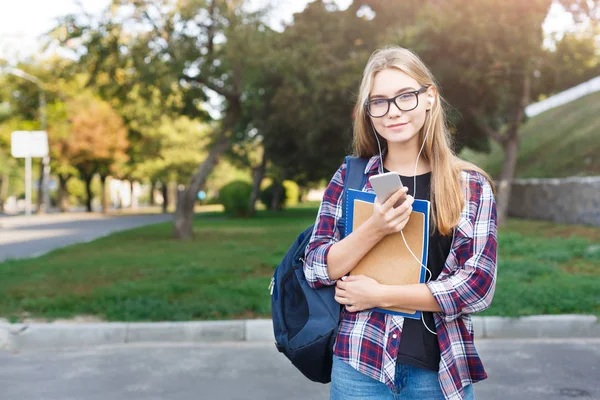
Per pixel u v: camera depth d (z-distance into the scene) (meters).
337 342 1.63
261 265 9.21
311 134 19.80
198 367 4.70
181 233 14.85
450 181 1.60
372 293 1.56
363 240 1.57
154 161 42.16
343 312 1.67
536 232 13.34
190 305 5.96
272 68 15.74
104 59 14.19
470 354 1.61
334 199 1.77
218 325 5.55
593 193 14.69
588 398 3.88
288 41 17.59
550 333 5.55
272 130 24.83
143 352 5.16
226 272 8.45
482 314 5.65
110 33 13.62
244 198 28.59
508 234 11.73
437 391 1.59
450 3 14.35
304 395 4.04
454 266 1.59
